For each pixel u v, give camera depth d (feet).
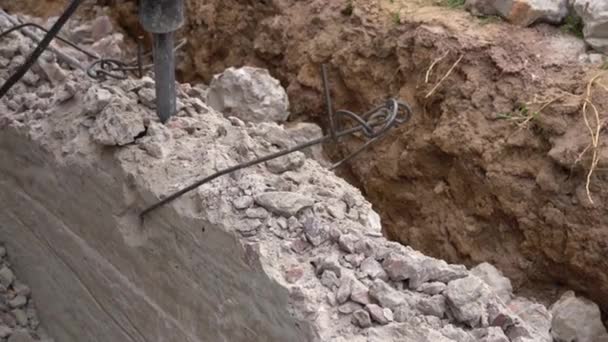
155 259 10.46
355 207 10.41
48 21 19.15
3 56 13.25
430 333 8.68
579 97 13.73
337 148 16.99
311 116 17.53
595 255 13.32
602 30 14.35
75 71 12.94
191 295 10.12
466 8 15.79
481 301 9.18
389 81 16.15
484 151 14.38
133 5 19.98
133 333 11.32
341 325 8.78
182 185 10.09
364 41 16.33
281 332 9.00
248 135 10.89
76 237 11.73
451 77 14.97
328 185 10.59
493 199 14.55
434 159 15.42
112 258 11.17
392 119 9.05
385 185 16.21
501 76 14.49
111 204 10.77
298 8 17.71
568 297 13.61
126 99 11.09
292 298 8.76
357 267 9.39
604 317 13.83
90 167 10.89
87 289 11.93
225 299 9.64
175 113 11.18
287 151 9.57
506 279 13.82
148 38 19.93
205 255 9.73
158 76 10.78
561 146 13.52
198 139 10.82
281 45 17.99
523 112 14.08
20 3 19.93
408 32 15.70
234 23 18.90
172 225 10.03
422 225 15.80
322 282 9.09
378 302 9.02
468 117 14.66
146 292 10.82
